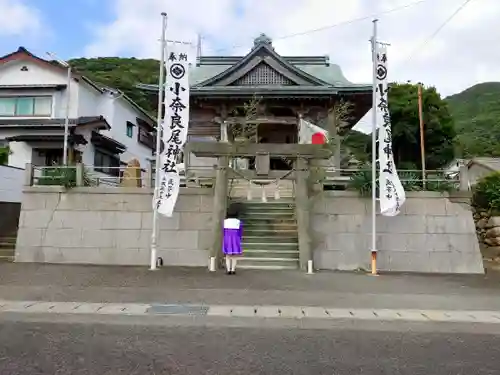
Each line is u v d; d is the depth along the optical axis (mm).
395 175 13602
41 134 24906
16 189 20891
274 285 10531
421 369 5078
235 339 6199
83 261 14633
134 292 9391
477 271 14102
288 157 14539
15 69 27578
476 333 6750
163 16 13727
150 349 5668
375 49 13898
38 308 7902
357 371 4984
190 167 17812
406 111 32875
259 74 23438
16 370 4867
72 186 15023
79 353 5473
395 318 7605
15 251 14922
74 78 27172
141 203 14852
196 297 8953
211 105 22750
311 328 6898
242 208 15961
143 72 57688
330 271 13586
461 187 14688
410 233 14477
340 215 14664
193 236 14570
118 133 31109
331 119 22266
